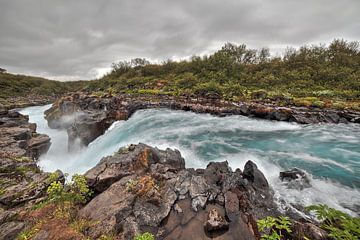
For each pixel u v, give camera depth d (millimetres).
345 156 10703
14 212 5516
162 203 5934
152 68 78938
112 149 14820
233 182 7383
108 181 7090
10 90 89938
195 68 66688
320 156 10766
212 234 4863
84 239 4379
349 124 17969
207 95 31250
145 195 6074
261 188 7230
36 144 14391
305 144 12867
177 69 72000
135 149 9078
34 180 8023
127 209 5508
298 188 7457
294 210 6160
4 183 7676
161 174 7504
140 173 7688
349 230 4039
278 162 10109
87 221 5074
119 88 54000
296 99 27547
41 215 5359
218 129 16641
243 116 21094
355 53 59000
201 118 20281
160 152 9672
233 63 61531
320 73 46188
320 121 18531
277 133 15516
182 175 7453
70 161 16578
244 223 5277
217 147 12750
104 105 28797
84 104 31109
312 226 4359
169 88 45406
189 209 5801
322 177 8352
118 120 22188
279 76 49969
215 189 6883
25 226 4953
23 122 20391
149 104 26297
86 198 6488
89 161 14883
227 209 5812
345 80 41500
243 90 37094
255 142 13523
